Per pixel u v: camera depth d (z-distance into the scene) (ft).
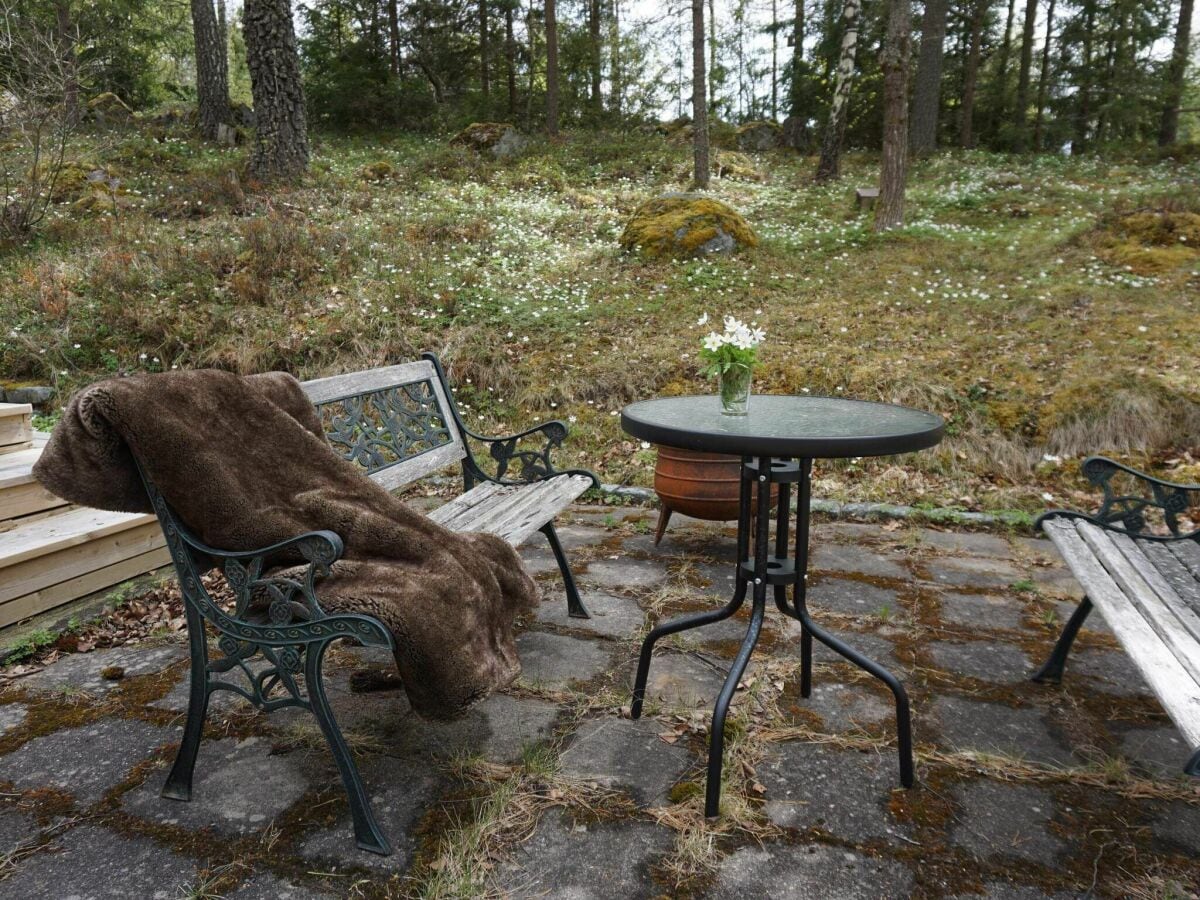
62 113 28.58
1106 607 5.73
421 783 6.16
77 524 10.03
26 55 27.09
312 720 7.09
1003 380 16.49
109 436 5.40
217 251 22.53
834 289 23.31
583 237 29.66
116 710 7.32
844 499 14.07
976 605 9.89
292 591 5.41
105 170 32.60
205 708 5.94
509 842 5.47
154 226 25.77
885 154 30.96
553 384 17.95
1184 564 7.23
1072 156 53.26
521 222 30.66
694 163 43.68
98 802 5.95
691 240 26.37
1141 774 6.34
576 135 53.93
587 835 5.54
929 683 7.86
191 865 5.25
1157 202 27.89
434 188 35.29
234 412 6.25
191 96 68.59
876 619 9.42
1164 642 5.12
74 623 9.02
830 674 8.04
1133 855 5.36
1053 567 11.22
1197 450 14.56
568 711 7.25
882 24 57.31
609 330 20.56
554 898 4.94
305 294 21.01
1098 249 25.07
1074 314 19.76
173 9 60.75
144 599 9.95
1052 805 5.93
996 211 34.17
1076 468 14.48
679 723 7.06
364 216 28.07
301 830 5.60
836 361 17.75
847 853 5.37
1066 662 8.34
